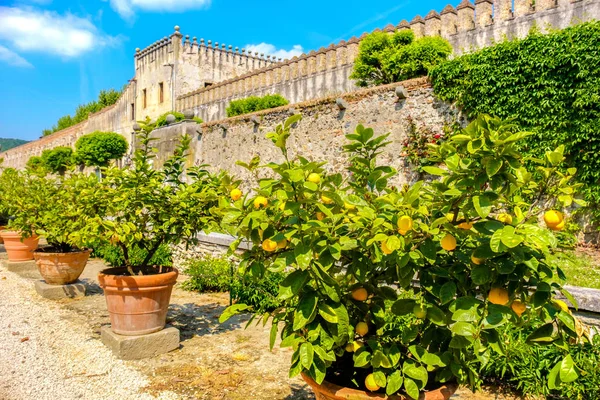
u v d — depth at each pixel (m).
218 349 4.03
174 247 8.13
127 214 3.95
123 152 25.23
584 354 2.88
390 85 9.55
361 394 1.81
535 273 1.66
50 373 3.42
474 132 1.62
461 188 1.63
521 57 7.66
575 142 7.03
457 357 1.90
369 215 1.71
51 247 6.53
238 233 1.97
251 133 12.51
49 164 29.09
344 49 15.47
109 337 3.93
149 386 3.22
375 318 2.17
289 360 3.77
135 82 27.88
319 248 1.73
